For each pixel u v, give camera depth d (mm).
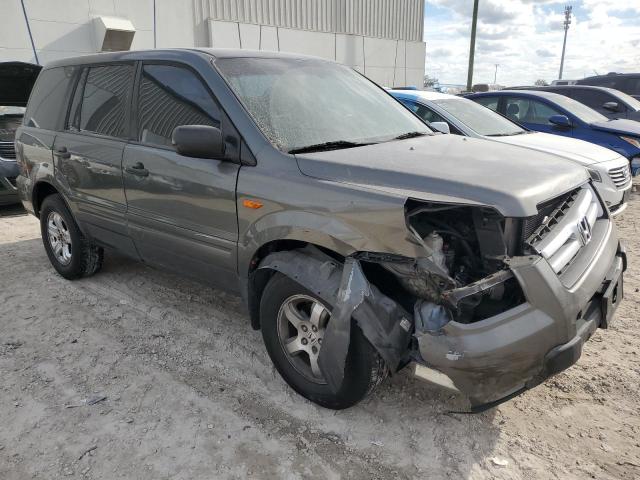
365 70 23078
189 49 3674
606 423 2859
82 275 4914
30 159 4961
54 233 5012
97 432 2846
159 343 3779
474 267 2576
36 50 13156
